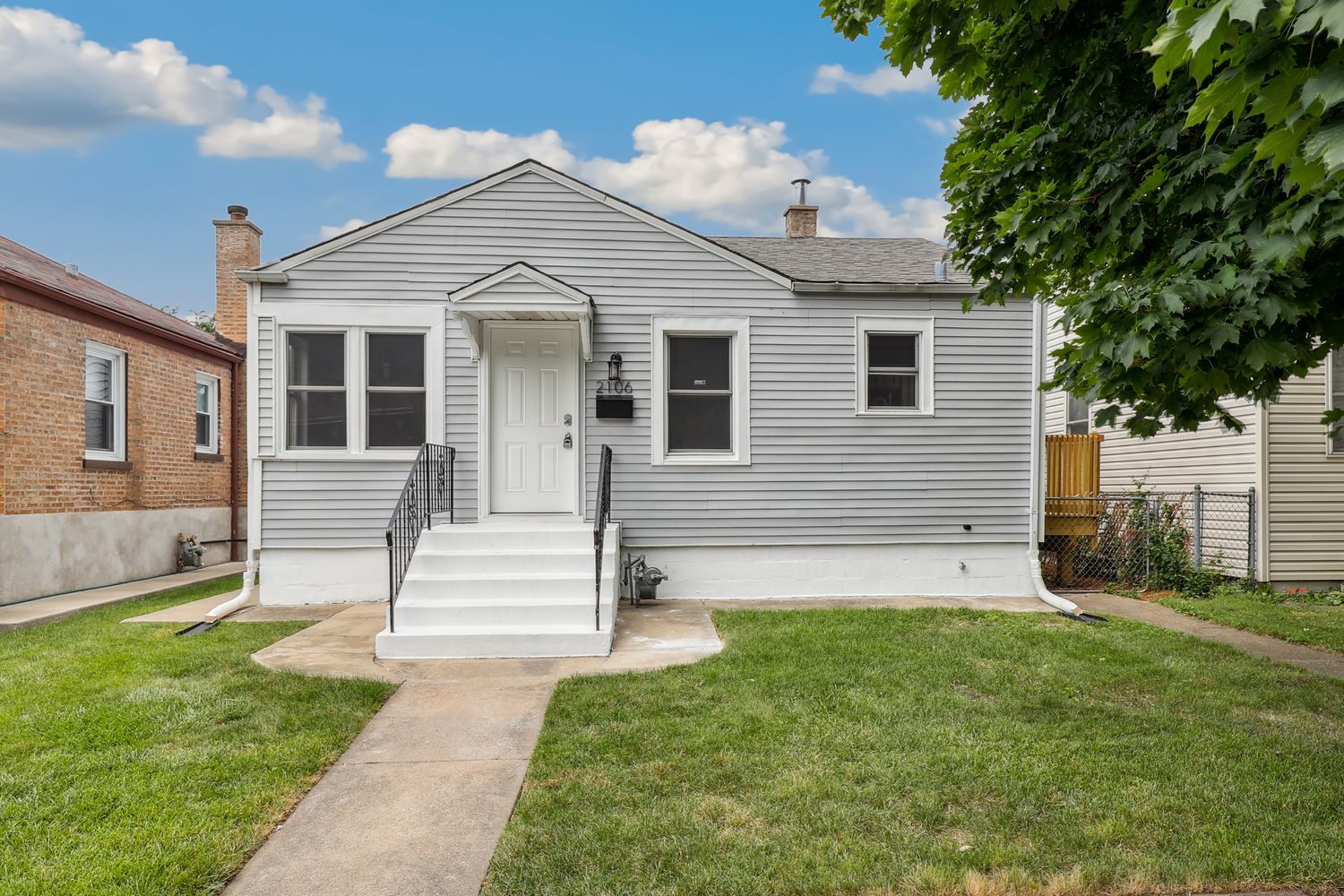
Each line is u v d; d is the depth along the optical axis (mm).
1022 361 8820
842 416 8625
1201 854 2857
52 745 3928
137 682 5035
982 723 4254
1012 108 5168
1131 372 4105
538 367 8289
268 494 8023
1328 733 4180
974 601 8391
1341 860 2812
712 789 3438
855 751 3852
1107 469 11672
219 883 2711
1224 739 4020
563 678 5141
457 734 4234
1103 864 2779
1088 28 4633
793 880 2676
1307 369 4223
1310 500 8906
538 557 6801
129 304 11766
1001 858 2816
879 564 8664
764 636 6375
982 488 8758
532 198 8289
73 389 9453
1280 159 2330
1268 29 2176
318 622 7148
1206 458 9688
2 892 2598
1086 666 5484
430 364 8133
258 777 3576
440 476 7895
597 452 8320
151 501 11078
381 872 2820
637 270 8383
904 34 4559
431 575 6660
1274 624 7035
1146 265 4613
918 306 8711
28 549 8680
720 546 8477
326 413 8148
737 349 8508
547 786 3510
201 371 12555
